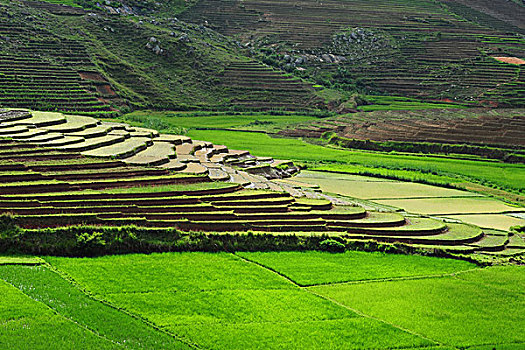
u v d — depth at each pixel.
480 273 41.16
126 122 107.94
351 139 107.81
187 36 167.50
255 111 144.00
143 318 31.23
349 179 79.00
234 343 29.16
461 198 68.75
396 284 38.53
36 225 41.00
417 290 37.44
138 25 166.00
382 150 103.69
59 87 121.94
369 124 119.00
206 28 190.62
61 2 174.12
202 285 36.16
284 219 47.75
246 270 39.31
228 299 34.34
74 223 41.91
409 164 89.19
